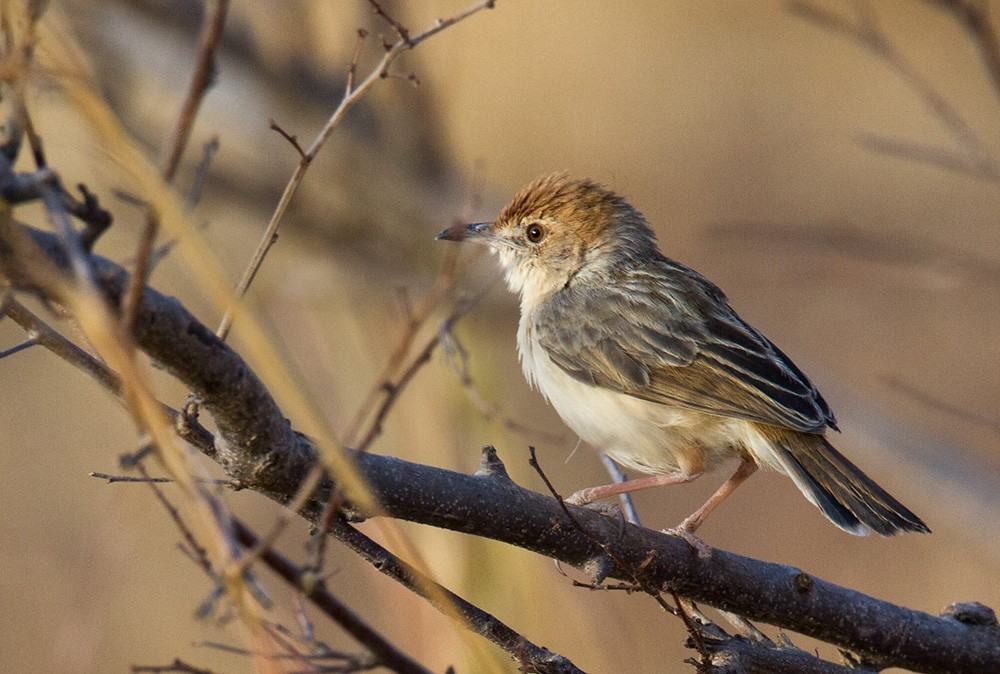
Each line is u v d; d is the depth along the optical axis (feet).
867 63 71.41
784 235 59.47
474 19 66.33
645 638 46.01
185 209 16.33
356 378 43.62
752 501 52.49
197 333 17.01
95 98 14.51
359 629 17.31
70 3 40.91
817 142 68.54
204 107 44.91
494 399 42.24
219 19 13.53
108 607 40.16
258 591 14.52
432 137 47.85
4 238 13.93
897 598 49.62
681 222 65.57
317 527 18.17
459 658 35.40
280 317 44.96
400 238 46.44
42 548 43.55
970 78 70.33
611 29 70.38
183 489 14.65
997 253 59.98
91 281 13.82
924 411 55.36
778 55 72.28
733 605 23.54
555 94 68.39
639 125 68.33
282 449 18.78
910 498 52.34
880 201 65.21
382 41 21.25
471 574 38.52
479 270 43.65
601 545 21.43
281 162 45.83
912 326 59.52
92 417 48.49
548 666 20.43
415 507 20.54
